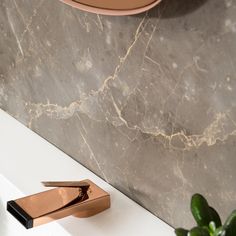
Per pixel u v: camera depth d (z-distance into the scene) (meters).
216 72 0.94
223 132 0.96
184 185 1.07
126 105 1.14
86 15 1.16
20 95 1.45
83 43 1.19
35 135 1.43
